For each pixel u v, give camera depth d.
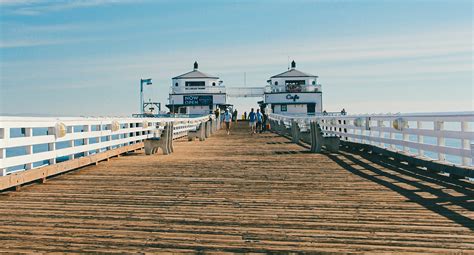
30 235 4.56
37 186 7.70
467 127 8.05
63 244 4.25
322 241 4.34
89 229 4.80
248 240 4.39
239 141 20.33
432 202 6.10
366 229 4.76
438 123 9.02
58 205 6.07
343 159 11.91
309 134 17.59
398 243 4.24
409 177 8.51
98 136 11.49
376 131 13.09
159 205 6.06
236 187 7.53
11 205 6.06
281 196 6.69
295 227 4.87
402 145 10.95
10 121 7.20
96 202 6.27
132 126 16.66
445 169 8.31
